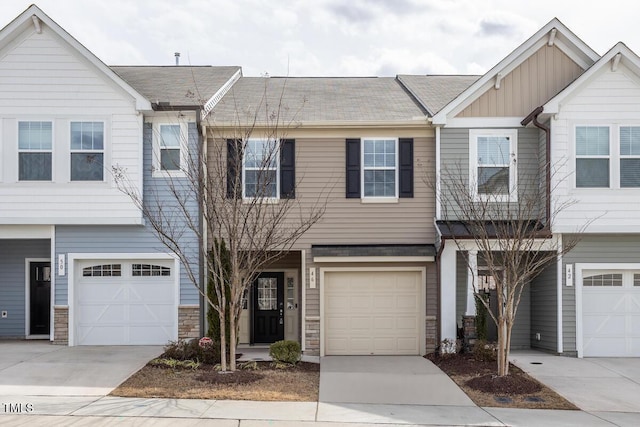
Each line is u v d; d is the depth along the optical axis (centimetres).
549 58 1622
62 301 1587
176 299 1588
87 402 1033
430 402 1102
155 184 1585
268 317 1794
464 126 1609
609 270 1566
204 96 1698
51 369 1280
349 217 1623
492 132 1608
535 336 1681
